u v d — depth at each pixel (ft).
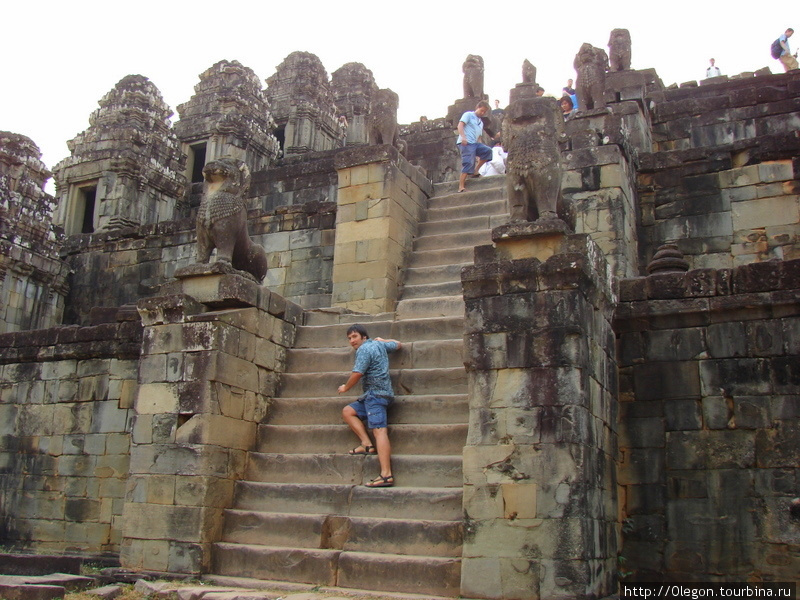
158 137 77.87
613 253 41.34
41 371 43.06
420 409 29.25
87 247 65.46
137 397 30.48
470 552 23.65
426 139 77.46
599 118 45.57
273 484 28.81
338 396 31.65
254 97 92.68
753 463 27.30
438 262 41.39
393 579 24.54
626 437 29.30
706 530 27.40
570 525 22.86
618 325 30.37
